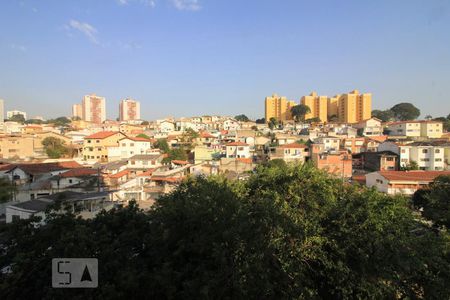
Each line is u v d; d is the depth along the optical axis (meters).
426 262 13.00
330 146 74.56
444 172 39.81
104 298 9.98
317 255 12.71
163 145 74.62
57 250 11.39
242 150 67.44
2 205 32.19
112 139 68.06
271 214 12.19
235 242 11.34
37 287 11.09
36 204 24.39
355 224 13.17
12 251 12.66
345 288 12.39
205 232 12.29
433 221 23.81
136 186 40.03
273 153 63.28
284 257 11.91
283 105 141.62
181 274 11.70
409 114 127.88
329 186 15.27
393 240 12.52
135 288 10.93
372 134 92.44
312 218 13.28
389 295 12.66
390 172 40.03
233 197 13.57
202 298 10.48
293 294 11.22
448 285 12.55
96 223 14.89
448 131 97.81
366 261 12.25
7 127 109.31
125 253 12.82
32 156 65.81
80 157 68.81
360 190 16.42
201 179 16.80
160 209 15.23
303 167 15.93
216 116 155.88
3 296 10.19
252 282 10.62
